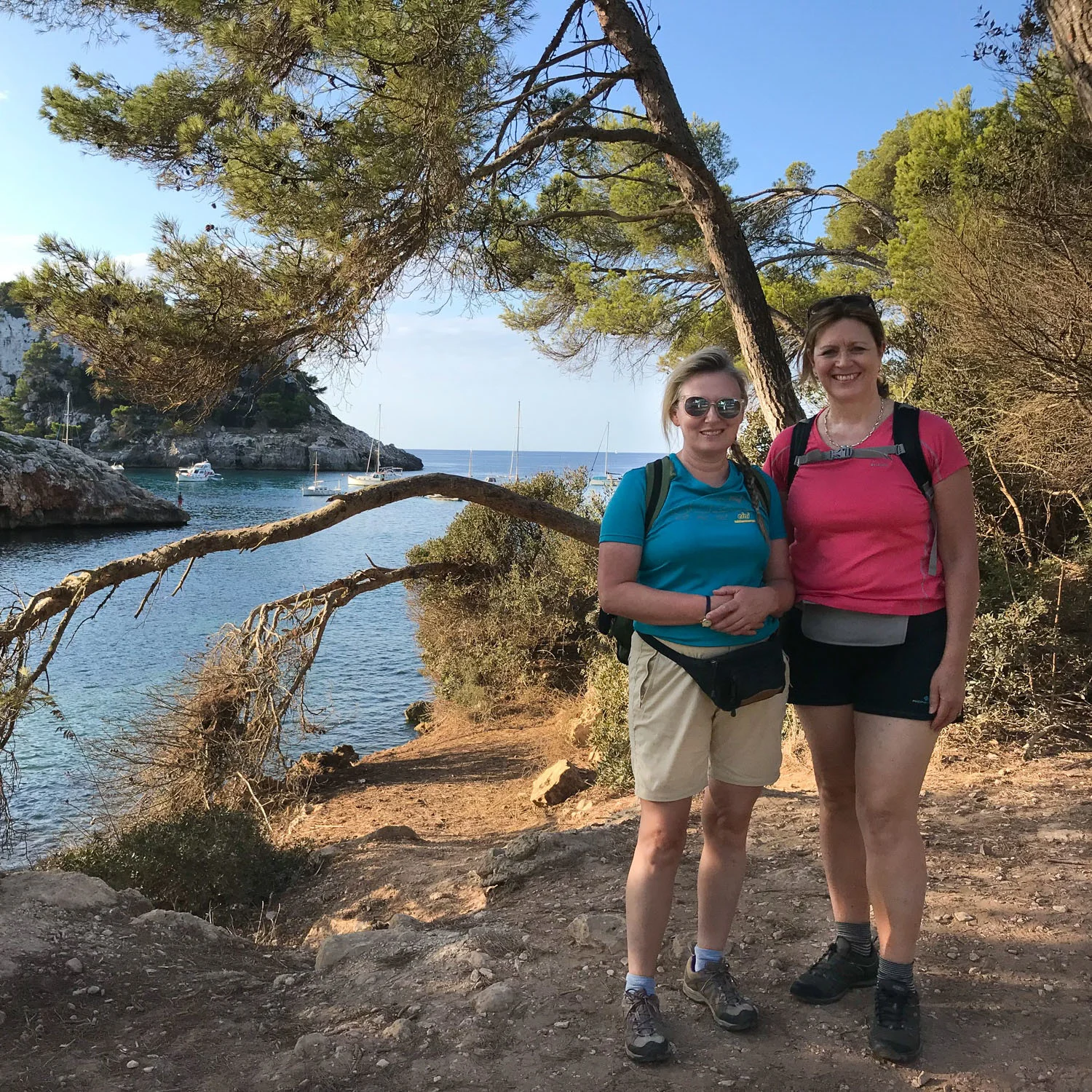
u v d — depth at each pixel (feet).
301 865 24.59
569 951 10.11
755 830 15.24
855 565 7.75
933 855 12.63
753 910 11.10
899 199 37.96
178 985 10.38
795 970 9.29
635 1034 7.68
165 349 21.58
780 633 8.24
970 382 27.63
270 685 34.47
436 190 20.18
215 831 23.54
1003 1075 7.25
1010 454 25.81
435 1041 8.29
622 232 43.50
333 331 22.38
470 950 10.18
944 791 16.03
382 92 18.58
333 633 80.89
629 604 7.73
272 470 464.24
